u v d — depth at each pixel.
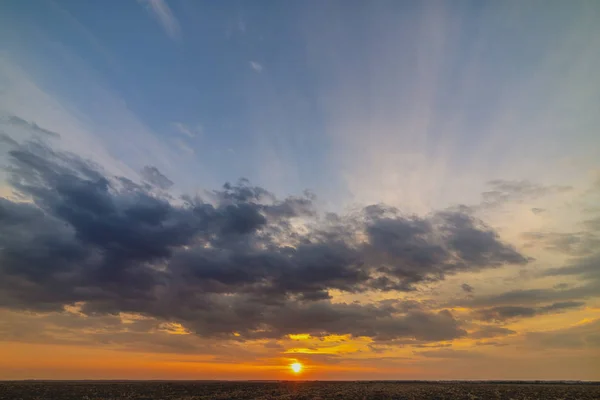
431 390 114.06
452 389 120.94
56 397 85.69
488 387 138.38
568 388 128.88
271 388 131.00
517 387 138.12
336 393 101.12
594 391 108.38
